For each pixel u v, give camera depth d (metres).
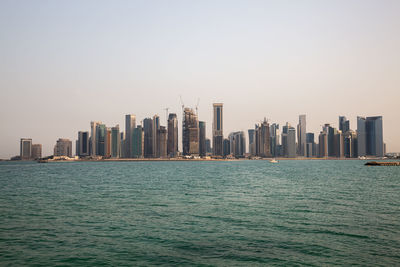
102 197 55.00
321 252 23.48
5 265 21.31
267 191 62.84
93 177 117.62
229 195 56.72
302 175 120.50
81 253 23.70
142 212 39.88
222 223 33.38
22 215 38.31
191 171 175.25
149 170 194.62
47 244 26.00
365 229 30.16
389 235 27.91
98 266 21.02
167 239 27.33
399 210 40.16
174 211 40.47
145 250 24.36
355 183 80.56
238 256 22.84
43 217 37.00
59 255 23.27
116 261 21.92
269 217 36.25
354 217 35.88
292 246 25.08
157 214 38.50
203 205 45.25
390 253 23.08
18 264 21.50
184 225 32.50
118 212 39.91
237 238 27.53
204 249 24.52
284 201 48.62
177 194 58.97
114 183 86.88
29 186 78.19
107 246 25.38
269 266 20.80
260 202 47.75
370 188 67.38
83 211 40.81
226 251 24.03
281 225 32.22
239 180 95.81
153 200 50.88
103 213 39.25
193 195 57.25
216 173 146.75
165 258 22.53
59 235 28.73
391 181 87.12
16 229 31.09
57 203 48.00
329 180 92.19
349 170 166.62
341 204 45.25
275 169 193.75
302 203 46.47
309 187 70.31
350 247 24.58
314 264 21.06
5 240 27.17
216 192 61.97
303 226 31.67
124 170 195.38
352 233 28.69
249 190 65.12
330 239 26.84
